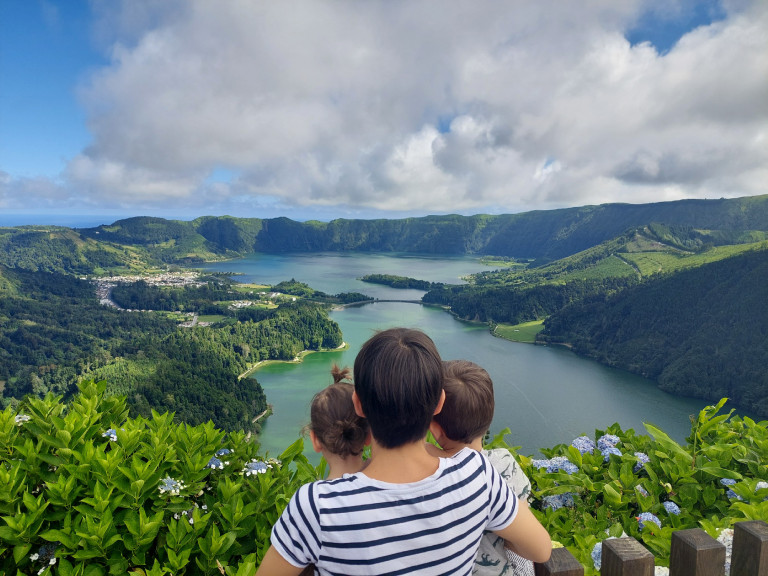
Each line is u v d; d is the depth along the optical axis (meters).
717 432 5.12
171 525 3.18
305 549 1.65
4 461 3.73
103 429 4.28
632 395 129.75
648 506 4.22
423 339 1.85
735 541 2.11
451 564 1.68
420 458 1.82
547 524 4.09
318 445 2.37
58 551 3.03
